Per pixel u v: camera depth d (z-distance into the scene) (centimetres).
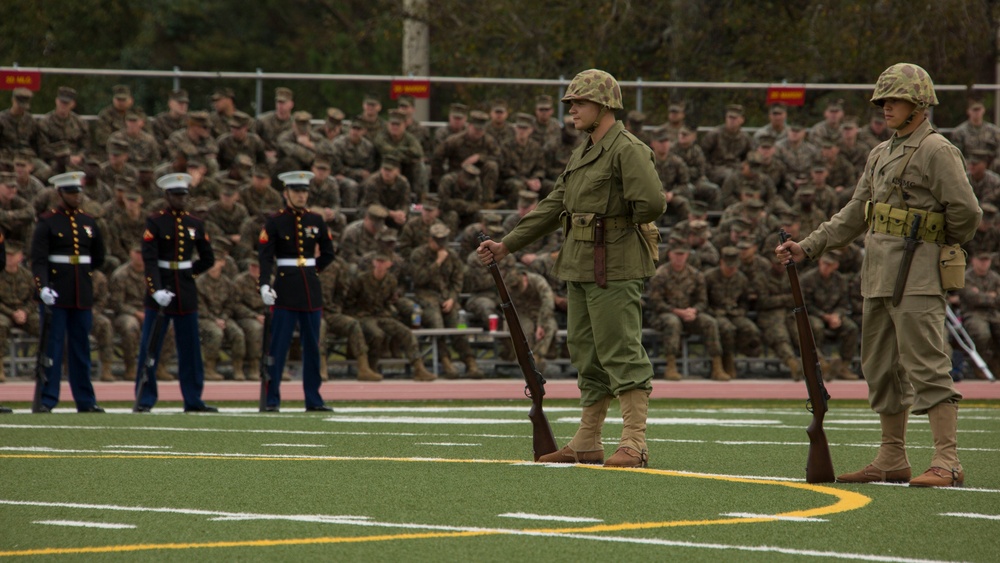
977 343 3719
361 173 4028
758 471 1598
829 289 3706
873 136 4184
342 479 1484
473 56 6075
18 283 3441
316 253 2770
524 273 3622
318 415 2548
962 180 1432
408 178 4066
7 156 3847
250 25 8556
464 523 1191
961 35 5806
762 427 2283
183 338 2705
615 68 5912
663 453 1816
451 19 6203
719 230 3831
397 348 3606
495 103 4122
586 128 1628
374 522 1194
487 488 1412
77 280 2628
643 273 1617
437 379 3566
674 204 4009
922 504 1311
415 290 3656
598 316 1619
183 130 3894
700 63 5906
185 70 8106
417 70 6228
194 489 1401
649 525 1180
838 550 1066
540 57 5978
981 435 2125
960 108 5441
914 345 1448
